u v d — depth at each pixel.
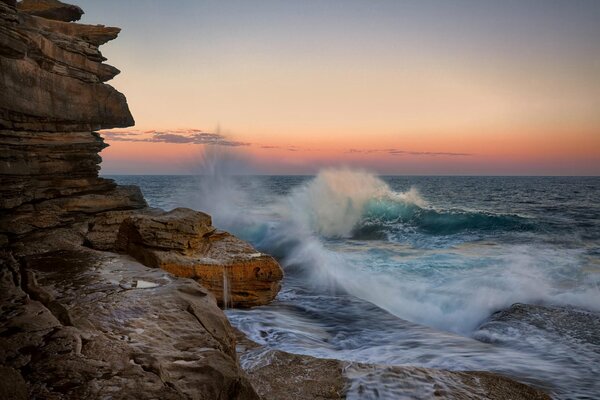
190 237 8.61
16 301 4.48
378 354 6.38
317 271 12.19
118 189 11.34
